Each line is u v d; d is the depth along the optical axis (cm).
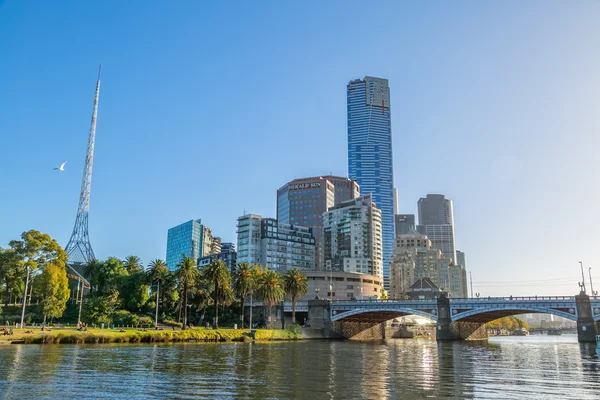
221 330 12412
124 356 6800
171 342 10550
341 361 6744
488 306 13688
